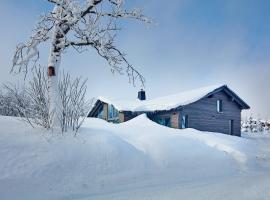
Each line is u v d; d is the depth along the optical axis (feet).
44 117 30.32
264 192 20.25
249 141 71.61
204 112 90.89
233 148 44.80
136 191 21.90
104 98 106.32
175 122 86.22
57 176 23.00
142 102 108.06
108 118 107.86
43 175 22.57
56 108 30.66
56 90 31.07
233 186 23.41
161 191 21.68
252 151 51.52
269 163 43.29
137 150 31.24
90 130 32.99
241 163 39.73
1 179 20.77
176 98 94.89
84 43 34.19
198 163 34.53
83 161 25.70
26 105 32.24
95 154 27.04
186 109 87.10
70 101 32.17
